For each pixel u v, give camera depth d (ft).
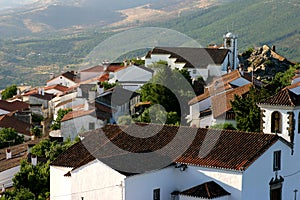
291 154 207.72
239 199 185.98
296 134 212.84
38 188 238.27
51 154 272.72
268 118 216.74
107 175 185.47
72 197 194.29
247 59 542.16
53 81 629.10
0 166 292.40
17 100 538.88
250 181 189.16
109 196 185.26
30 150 300.40
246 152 193.47
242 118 262.67
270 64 514.68
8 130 394.52
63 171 207.31
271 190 199.52
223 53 469.98
